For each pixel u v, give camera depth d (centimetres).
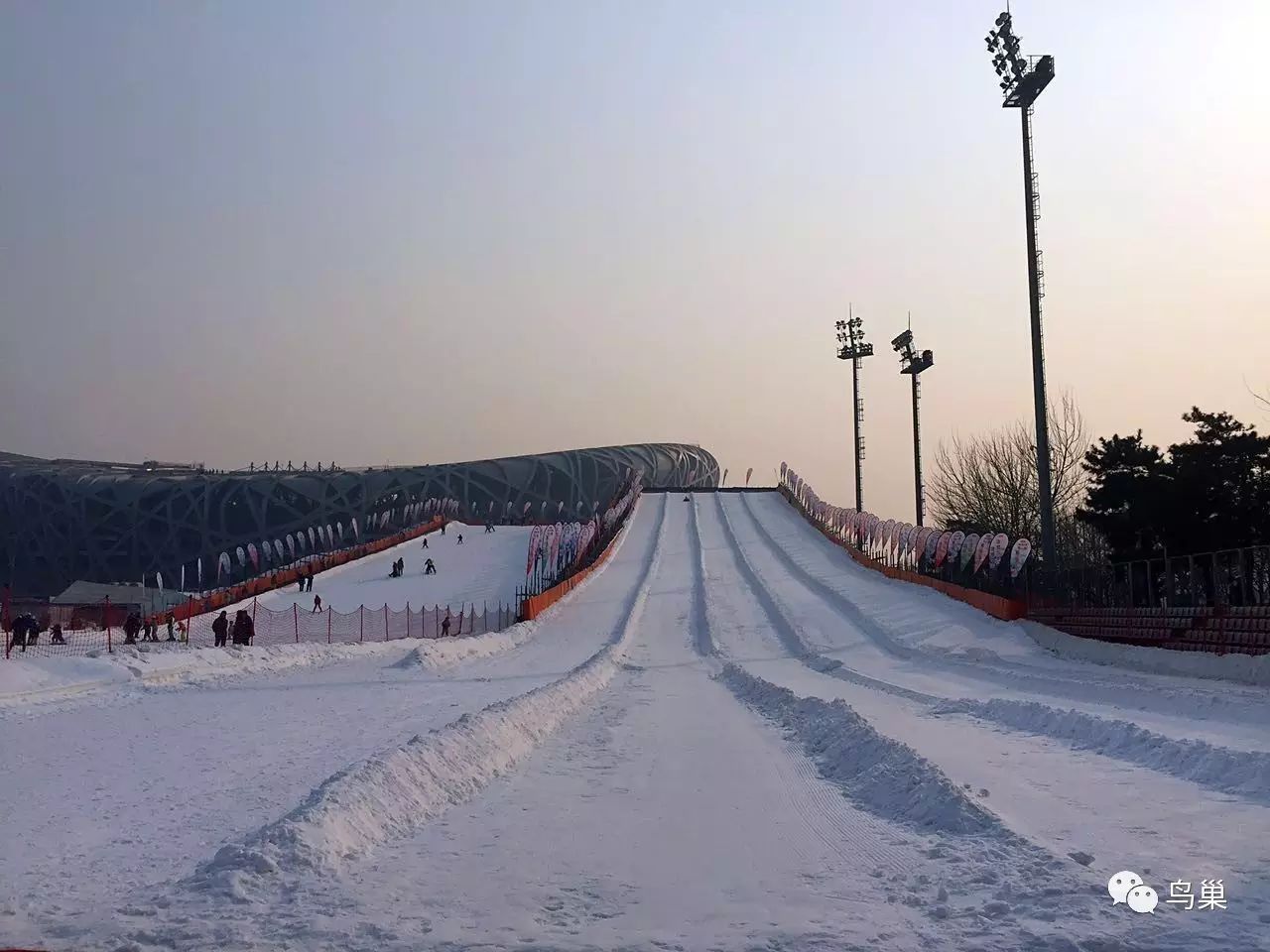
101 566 15025
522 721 2156
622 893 964
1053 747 1869
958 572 6744
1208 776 1484
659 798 1476
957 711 2538
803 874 1031
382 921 871
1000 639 4966
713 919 879
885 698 3045
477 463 17950
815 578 7806
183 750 1980
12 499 15612
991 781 1487
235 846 1048
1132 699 2619
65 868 1082
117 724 2408
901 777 1458
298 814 1152
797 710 2570
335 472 16562
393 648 5094
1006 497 9438
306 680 3741
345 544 15412
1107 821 1203
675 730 2350
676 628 6303
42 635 5194
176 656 3775
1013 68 4912
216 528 14938
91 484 15100
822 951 785
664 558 9300
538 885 997
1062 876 955
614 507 12131
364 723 2414
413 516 15050
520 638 5844
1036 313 5012
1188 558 3741
